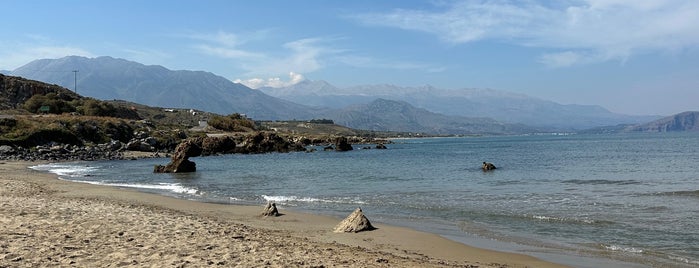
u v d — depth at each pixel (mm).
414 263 13094
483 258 14414
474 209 23984
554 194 30125
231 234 15984
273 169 57375
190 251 12734
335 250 14469
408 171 52375
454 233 18281
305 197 29938
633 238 16953
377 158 83938
